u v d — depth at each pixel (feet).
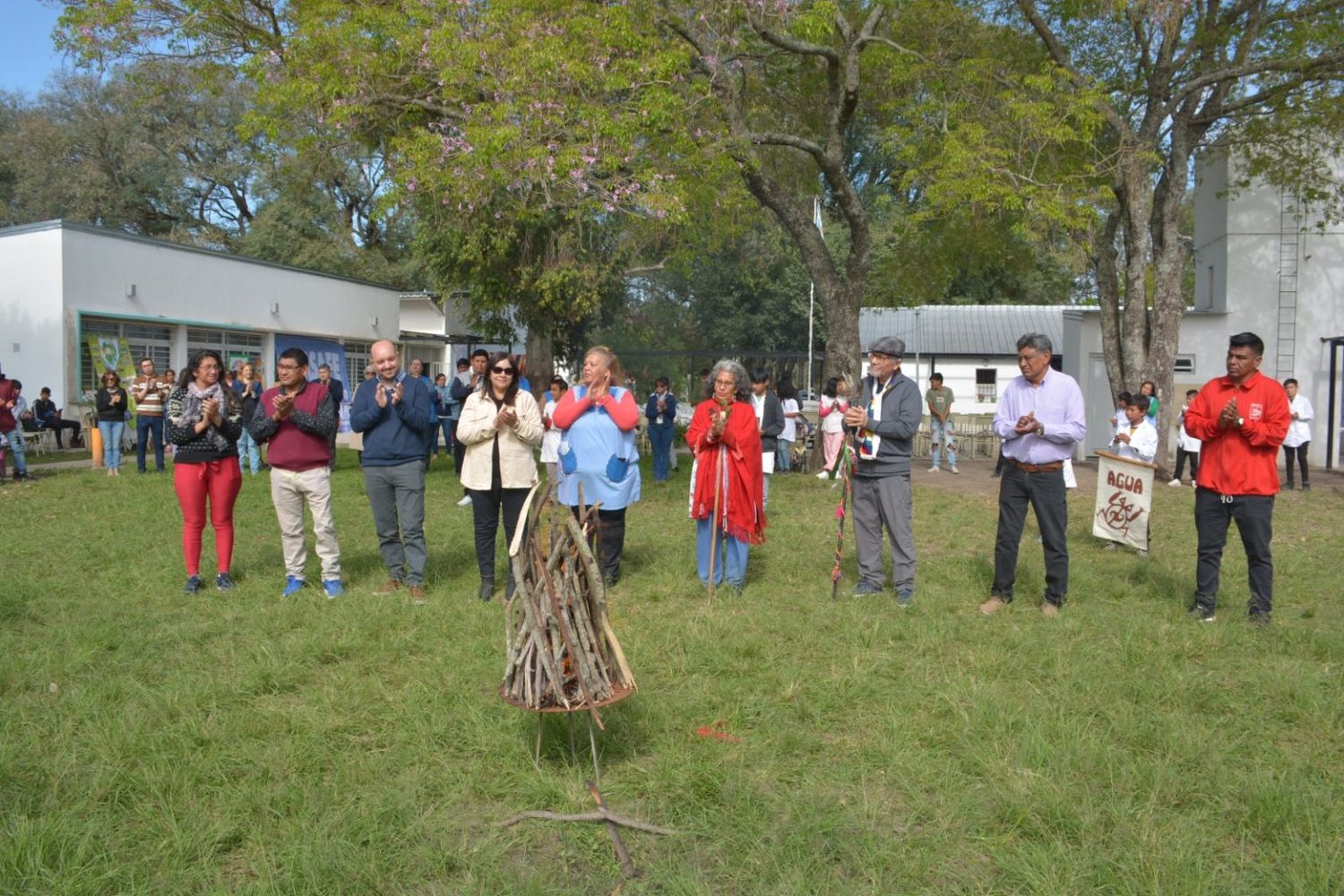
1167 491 47.96
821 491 46.11
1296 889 10.10
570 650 12.35
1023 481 22.07
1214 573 21.16
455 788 12.77
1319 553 30.48
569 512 12.58
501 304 74.08
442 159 40.09
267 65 42.96
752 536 24.32
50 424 63.82
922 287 67.62
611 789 12.81
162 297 73.82
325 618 20.79
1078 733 14.08
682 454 67.87
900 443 22.85
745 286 117.50
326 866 10.61
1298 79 51.70
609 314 91.81
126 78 46.70
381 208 41.22
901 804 12.42
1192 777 12.87
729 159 43.80
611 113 39.68
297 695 16.40
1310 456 66.13
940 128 52.80
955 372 107.96
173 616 21.42
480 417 22.45
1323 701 15.49
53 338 66.03
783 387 59.93
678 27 43.24
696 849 11.39
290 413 22.89
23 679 16.65
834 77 49.11
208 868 10.88
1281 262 65.77
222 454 23.95
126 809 12.19
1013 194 46.75
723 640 19.11
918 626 20.11
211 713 15.21
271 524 34.42
